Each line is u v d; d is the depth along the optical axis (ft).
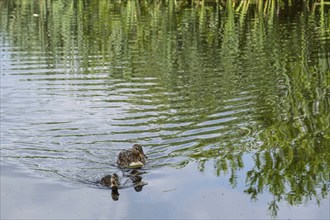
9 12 98.78
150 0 104.22
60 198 31.78
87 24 84.89
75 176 34.63
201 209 30.01
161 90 51.21
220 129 41.37
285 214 29.25
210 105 46.60
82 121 43.80
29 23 87.61
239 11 92.58
